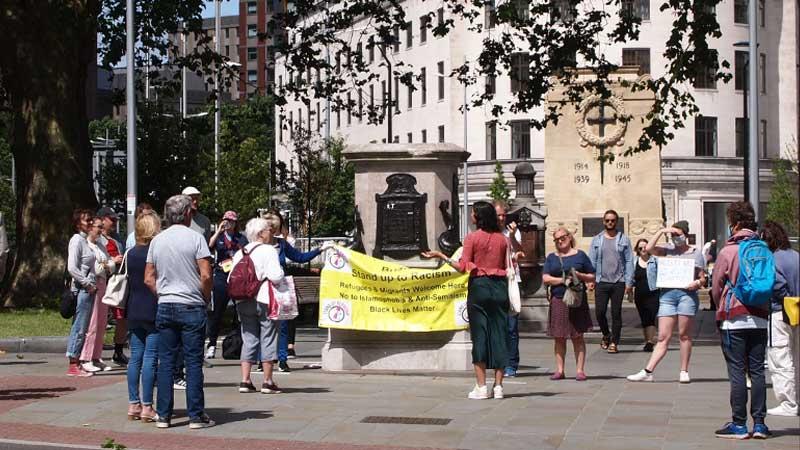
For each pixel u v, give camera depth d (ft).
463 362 53.52
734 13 227.40
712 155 224.74
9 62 90.48
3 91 107.45
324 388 48.21
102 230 54.80
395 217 54.85
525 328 88.33
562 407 43.09
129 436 36.86
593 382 51.31
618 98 121.80
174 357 38.73
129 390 40.14
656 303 67.97
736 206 38.17
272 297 46.03
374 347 54.03
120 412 41.70
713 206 223.71
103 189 157.58
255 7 494.59
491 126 96.37
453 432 37.60
